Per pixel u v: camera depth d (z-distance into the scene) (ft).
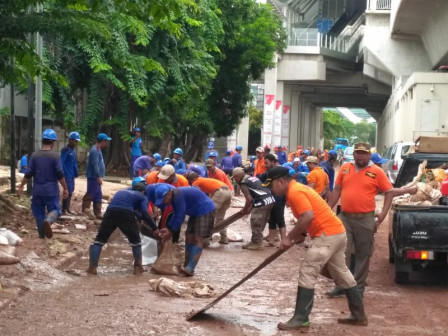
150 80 76.02
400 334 21.24
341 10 242.37
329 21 240.94
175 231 31.04
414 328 22.06
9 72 37.60
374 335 21.04
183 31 74.18
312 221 21.18
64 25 33.04
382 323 22.63
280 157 87.76
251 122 222.07
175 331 20.65
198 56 79.46
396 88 154.61
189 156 126.72
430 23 117.60
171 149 123.24
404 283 30.04
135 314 22.56
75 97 85.71
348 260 26.30
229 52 120.67
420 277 31.86
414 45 144.56
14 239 32.35
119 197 30.48
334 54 186.70
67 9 33.96
